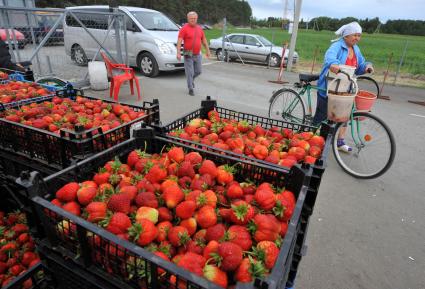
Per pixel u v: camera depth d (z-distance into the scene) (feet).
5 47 18.19
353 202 12.81
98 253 4.65
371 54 73.97
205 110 11.23
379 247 10.31
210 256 4.63
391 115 25.43
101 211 5.23
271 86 33.88
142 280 4.42
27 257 7.78
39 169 8.87
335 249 10.12
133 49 33.58
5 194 10.23
